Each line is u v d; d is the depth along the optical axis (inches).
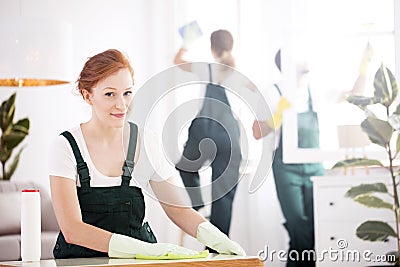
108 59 87.4
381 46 209.8
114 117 87.6
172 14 226.5
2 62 175.8
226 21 223.5
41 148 222.1
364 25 211.3
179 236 220.5
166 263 76.6
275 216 216.7
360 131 208.5
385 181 195.2
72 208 87.9
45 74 176.7
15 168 210.1
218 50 222.8
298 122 212.5
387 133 186.9
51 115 223.1
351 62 211.2
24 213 85.3
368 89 209.6
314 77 212.8
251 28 222.1
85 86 88.2
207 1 224.8
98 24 228.2
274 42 219.8
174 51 225.8
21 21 176.2
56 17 224.8
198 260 78.8
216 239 88.9
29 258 84.9
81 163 91.0
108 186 92.6
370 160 188.7
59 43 179.3
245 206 217.2
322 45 212.8
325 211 197.3
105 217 92.2
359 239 195.5
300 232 215.9
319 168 217.5
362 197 187.9
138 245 83.5
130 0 229.5
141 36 229.1
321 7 214.1
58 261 83.2
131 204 93.4
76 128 93.4
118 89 86.8
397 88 189.6
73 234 85.7
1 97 219.5
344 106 210.4
